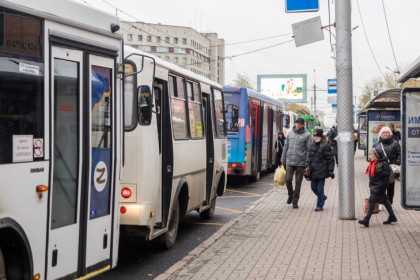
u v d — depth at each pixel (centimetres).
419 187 1069
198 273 815
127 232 839
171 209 961
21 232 532
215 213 1474
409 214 1374
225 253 952
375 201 1188
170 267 865
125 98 823
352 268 835
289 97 9775
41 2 580
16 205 528
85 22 657
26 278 545
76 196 632
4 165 514
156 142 859
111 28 712
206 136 1230
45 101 575
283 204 1596
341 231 1148
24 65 549
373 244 1013
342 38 1277
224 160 1397
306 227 1204
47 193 572
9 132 524
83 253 644
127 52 832
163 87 938
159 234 910
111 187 708
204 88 1217
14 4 539
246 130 2033
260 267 848
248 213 1423
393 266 846
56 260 592
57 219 596
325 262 877
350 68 1281
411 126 1068
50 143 579
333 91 3947
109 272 851
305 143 1494
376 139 2425
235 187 2122
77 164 633
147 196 826
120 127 733
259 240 1066
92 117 666
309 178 1447
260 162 2283
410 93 1067
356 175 2612
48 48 586
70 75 625
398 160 1196
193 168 1090
